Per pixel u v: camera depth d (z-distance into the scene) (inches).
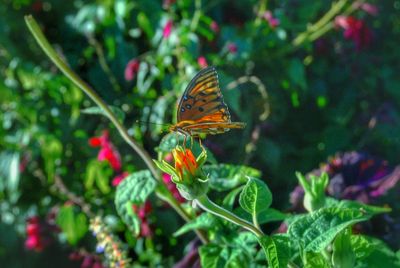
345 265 15.7
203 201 15.4
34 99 37.6
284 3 39.0
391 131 38.2
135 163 35.7
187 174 15.4
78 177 37.3
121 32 37.6
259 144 35.8
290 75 35.9
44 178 36.4
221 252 18.5
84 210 32.0
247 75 37.2
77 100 36.4
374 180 25.7
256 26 36.3
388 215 24.7
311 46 38.5
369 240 17.6
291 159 38.3
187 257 24.1
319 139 39.0
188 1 36.4
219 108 17.4
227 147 35.8
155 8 36.6
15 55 39.5
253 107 36.8
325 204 18.8
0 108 37.9
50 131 37.5
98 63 38.3
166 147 19.4
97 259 31.4
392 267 17.0
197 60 34.0
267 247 15.0
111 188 35.8
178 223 34.4
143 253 32.6
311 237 15.0
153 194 33.1
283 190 37.3
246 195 15.3
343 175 26.2
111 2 37.5
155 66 35.9
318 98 39.1
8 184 37.2
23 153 37.4
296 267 15.7
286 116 39.5
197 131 17.7
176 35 34.3
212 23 35.4
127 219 19.5
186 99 17.3
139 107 37.1
